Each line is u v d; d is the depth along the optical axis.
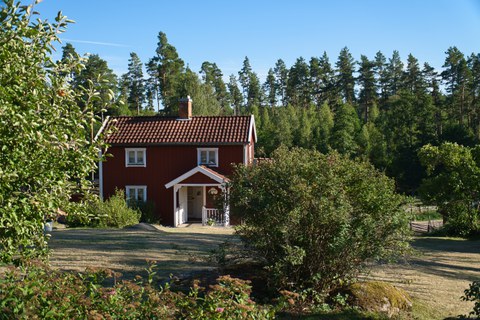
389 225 9.68
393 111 63.47
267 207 9.14
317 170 9.62
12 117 4.51
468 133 55.94
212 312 4.94
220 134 28.98
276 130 64.25
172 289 9.51
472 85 70.56
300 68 98.00
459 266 16.22
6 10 4.91
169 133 29.52
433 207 40.94
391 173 54.25
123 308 4.77
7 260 5.06
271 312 5.63
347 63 90.12
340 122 58.22
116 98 5.59
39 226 5.21
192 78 65.94
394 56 89.31
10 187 4.62
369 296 9.88
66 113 5.16
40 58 5.06
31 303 4.29
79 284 5.12
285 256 9.26
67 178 5.39
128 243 15.90
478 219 27.88
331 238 9.36
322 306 9.32
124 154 29.47
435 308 10.41
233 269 10.76
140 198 29.44
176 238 18.08
